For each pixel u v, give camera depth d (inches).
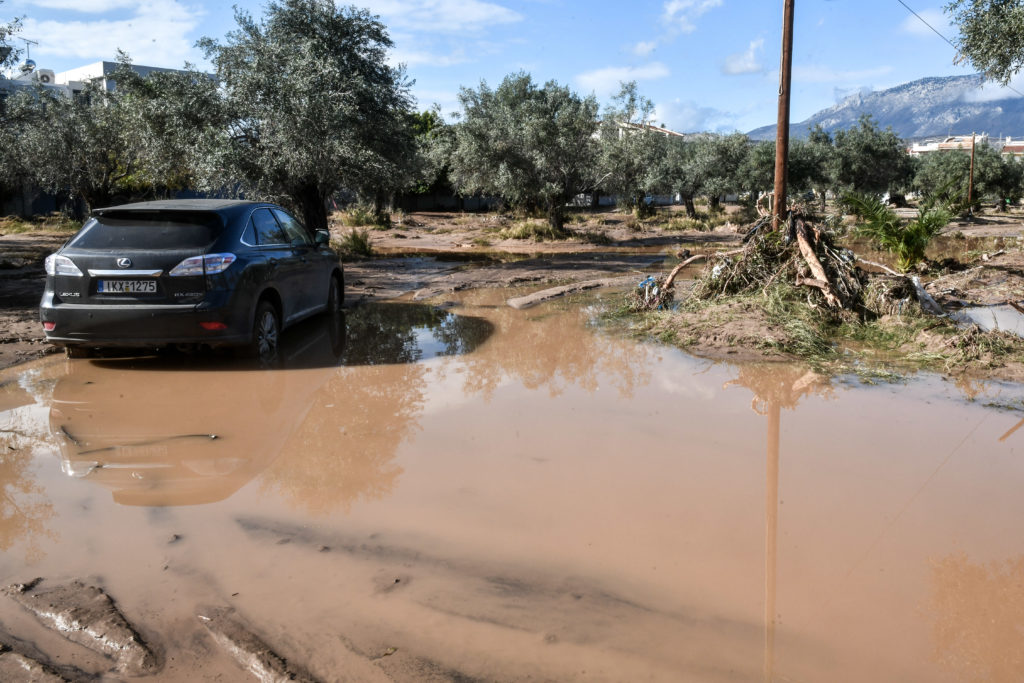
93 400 211.6
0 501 142.1
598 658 93.4
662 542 125.6
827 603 106.4
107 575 114.1
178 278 234.4
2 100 869.8
